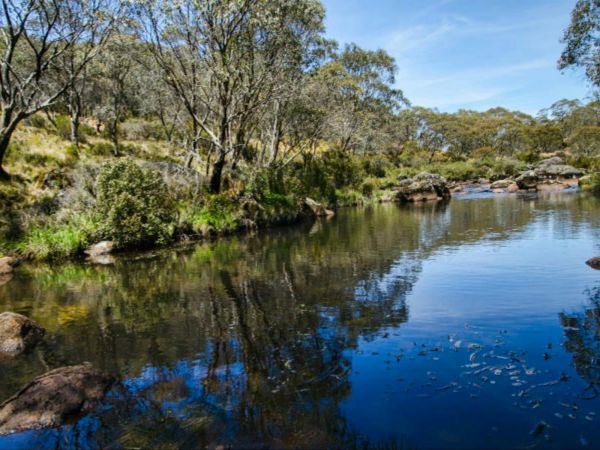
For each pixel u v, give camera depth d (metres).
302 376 5.55
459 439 4.13
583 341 6.24
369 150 63.84
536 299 8.32
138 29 20.02
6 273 12.79
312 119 33.12
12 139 23.47
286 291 9.77
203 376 5.65
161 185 18.28
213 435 4.34
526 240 15.15
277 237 19.25
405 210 31.06
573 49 22.73
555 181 47.59
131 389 5.38
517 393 4.91
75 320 8.20
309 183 34.16
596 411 4.48
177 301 9.27
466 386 5.11
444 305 8.23
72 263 14.22
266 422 4.54
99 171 17.77
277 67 22.02
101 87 40.78
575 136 76.25
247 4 19.17
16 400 4.91
